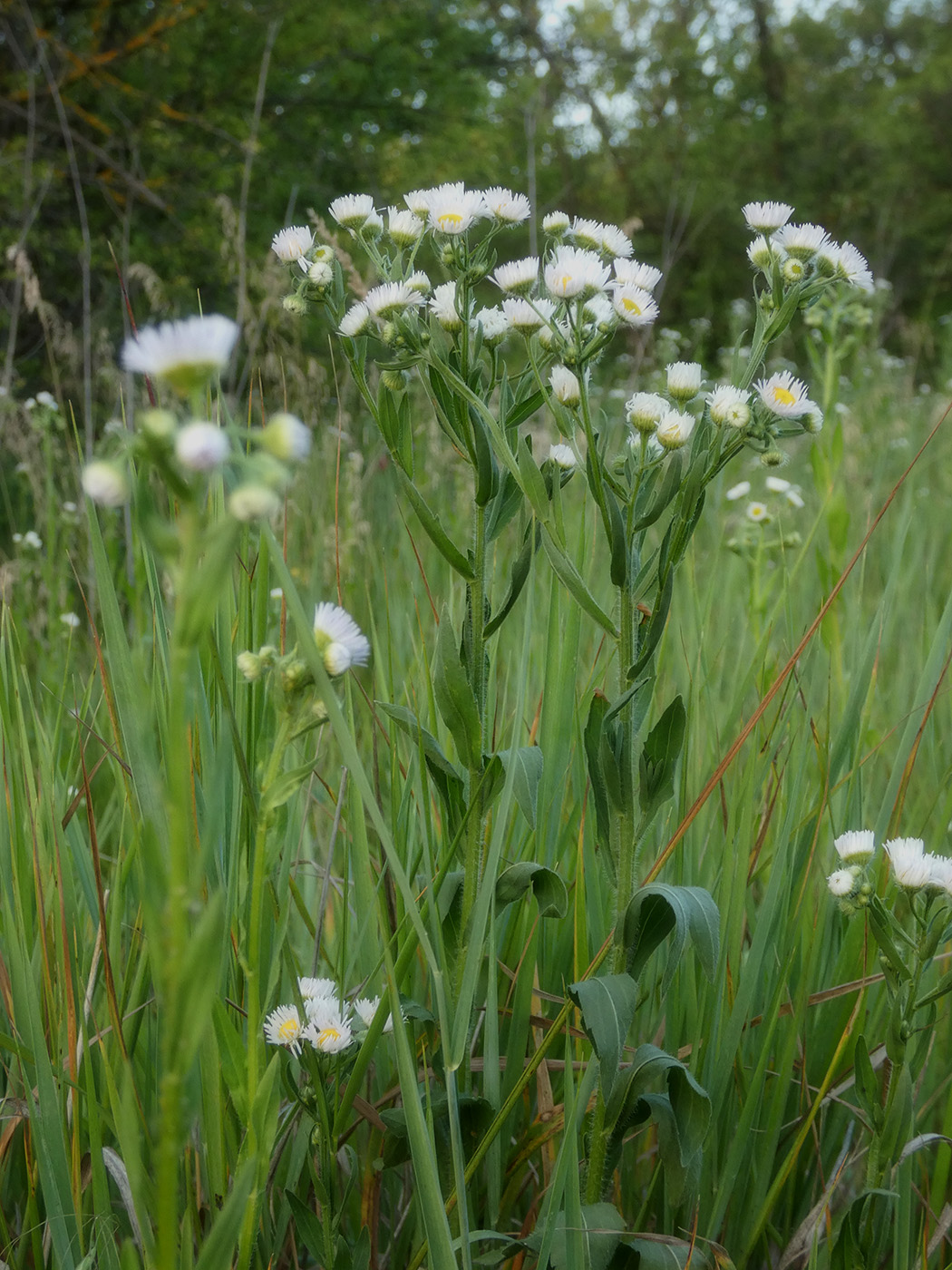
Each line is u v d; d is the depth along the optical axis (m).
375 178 2.72
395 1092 0.43
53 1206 0.37
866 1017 0.49
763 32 6.29
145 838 0.25
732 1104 0.45
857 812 0.53
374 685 0.56
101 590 0.36
